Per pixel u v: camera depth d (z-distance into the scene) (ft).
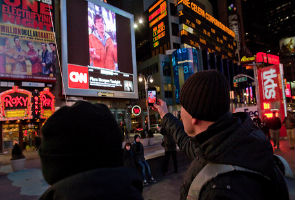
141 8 201.67
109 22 96.43
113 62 94.53
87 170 1.64
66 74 74.02
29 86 64.28
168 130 4.47
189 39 164.55
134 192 1.66
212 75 2.29
